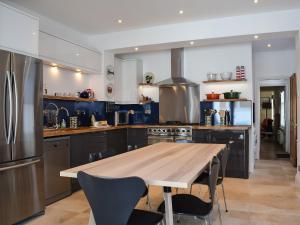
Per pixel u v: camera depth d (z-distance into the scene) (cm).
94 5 380
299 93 411
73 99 462
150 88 620
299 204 332
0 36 288
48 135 338
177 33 465
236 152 468
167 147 306
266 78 638
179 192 386
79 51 464
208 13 414
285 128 754
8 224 277
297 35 410
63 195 370
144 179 162
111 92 557
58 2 369
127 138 556
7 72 278
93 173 180
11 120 280
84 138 414
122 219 156
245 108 537
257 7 390
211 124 545
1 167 270
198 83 570
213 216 298
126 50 530
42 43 381
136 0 364
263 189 396
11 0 360
